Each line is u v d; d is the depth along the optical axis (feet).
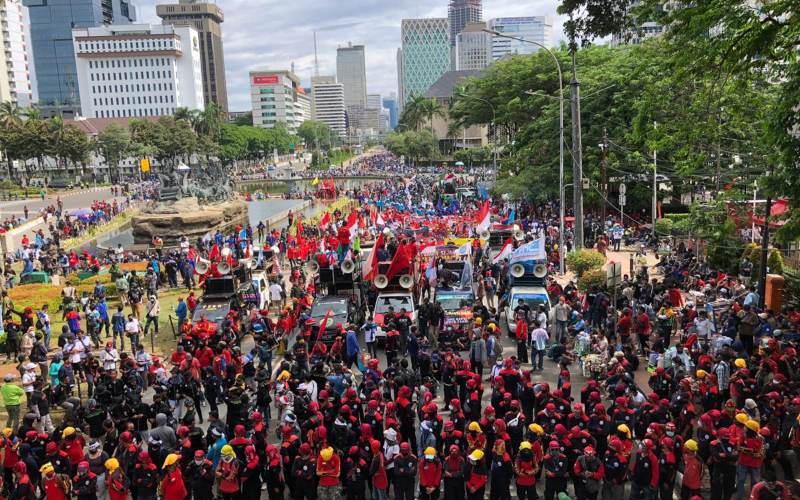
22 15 609.83
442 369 60.80
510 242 93.97
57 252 142.41
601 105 150.82
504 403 48.37
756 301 71.10
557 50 196.24
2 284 118.42
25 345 74.54
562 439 43.14
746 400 45.96
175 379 56.13
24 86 615.16
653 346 65.41
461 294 83.30
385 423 46.88
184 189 199.93
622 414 47.47
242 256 123.13
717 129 76.95
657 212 152.46
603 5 68.23
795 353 55.21
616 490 41.91
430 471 41.96
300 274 107.34
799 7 49.96
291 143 649.20
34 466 46.06
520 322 70.85
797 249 96.48
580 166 107.55
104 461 42.88
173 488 40.88
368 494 45.98
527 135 178.70
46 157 415.03
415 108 474.49
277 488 43.78
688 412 47.03
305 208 262.47
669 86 91.61
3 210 255.91
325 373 57.93
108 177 406.41
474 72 552.82
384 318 75.77
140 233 171.22
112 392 54.34
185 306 86.63
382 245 95.91
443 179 243.81
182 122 434.30
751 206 100.07
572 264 105.40
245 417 50.96
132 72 629.10
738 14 53.31
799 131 61.82
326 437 44.60
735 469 42.86
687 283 96.48
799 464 47.80
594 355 65.77
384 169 456.04
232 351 63.26
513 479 47.98
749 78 63.72
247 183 425.28
